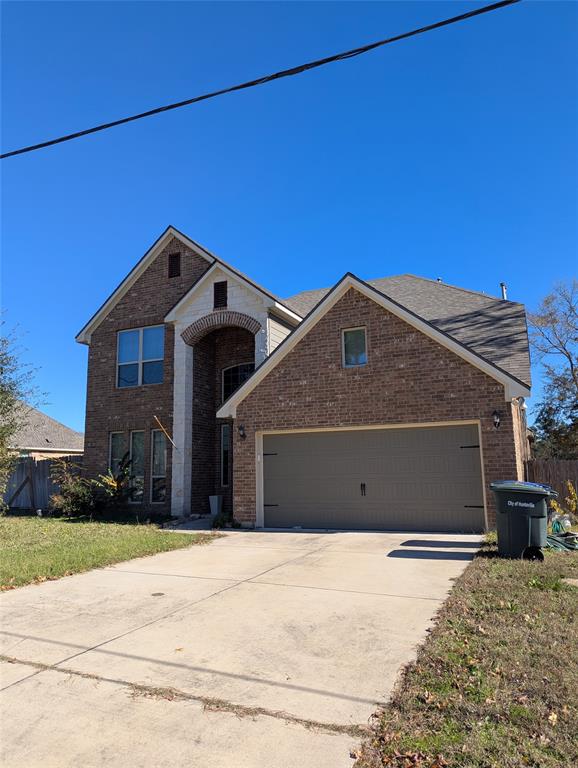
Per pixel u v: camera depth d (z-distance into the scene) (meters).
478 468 11.95
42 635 5.43
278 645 5.02
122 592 7.13
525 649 4.70
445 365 12.27
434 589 6.90
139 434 18.12
